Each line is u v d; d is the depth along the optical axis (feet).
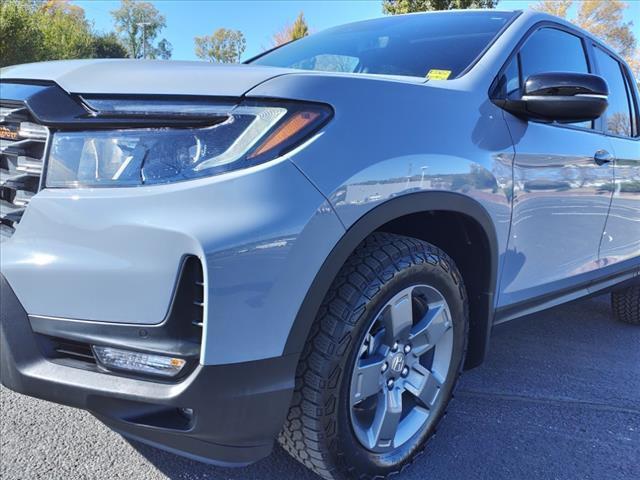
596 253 10.27
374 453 6.42
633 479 7.35
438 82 7.00
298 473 7.02
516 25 8.79
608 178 9.91
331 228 5.19
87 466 6.88
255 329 4.90
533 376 10.52
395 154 5.78
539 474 7.33
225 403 4.91
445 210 6.40
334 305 5.65
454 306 6.97
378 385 6.30
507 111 7.70
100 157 5.22
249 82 5.25
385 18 10.50
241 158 4.95
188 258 4.80
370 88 5.88
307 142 5.17
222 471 6.98
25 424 7.70
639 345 12.69
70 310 5.17
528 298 8.70
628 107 12.05
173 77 5.42
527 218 7.94
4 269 5.41
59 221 5.20
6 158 6.05
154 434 5.24
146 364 5.01
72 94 5.44
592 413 9.12
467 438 8.13
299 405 5.63
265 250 4.84
